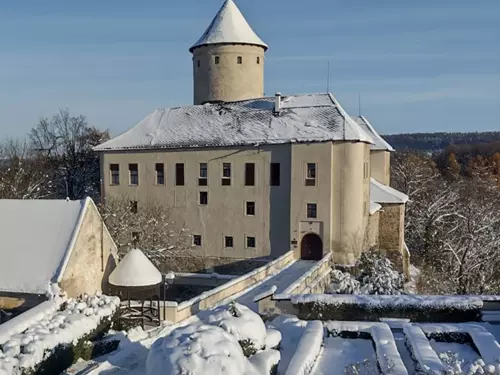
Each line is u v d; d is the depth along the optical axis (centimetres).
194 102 4522
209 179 3781
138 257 1967
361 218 3481
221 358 878
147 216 3800
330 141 3406
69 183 6322
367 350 1253
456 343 1291
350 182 3412
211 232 3797
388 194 4084
